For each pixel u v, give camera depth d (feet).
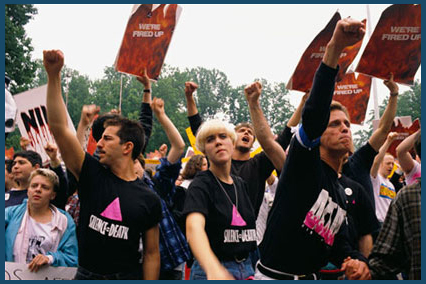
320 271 10.84
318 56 15.52
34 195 13.80
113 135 11.07
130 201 10.56
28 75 125.39
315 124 8.86
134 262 10.55
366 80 21.40
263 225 17.58
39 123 19.70
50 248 13.66
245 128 15.58
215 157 10.90
